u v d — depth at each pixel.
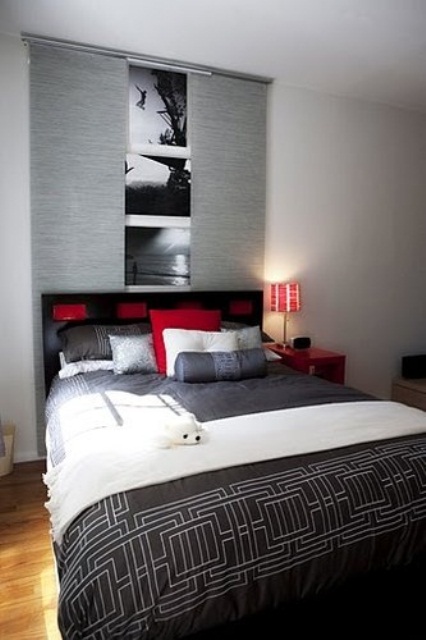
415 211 4.26
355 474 1.43
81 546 1.20
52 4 2.46
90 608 1.11
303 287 3.84
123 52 3.01
